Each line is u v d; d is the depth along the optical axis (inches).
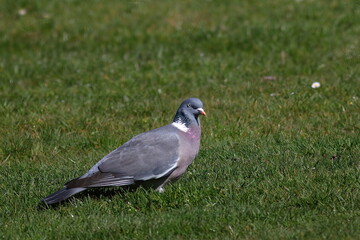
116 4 914.1
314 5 854.5
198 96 594.2
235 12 855.1
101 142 492.7
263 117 527.5
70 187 348.5
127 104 572.1
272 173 398.6
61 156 472.7
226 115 537.6
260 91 592.7
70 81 653.9
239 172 401.4
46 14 887.1
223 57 709.9
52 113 559.2
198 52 733.3
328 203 347.3
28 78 676.7
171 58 717.3
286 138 475.5
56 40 808.3
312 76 636.7
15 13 893.2
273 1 887.1
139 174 360.5
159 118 535.8
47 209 363.3
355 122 503.5
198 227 323.9
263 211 339.3
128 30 816.3
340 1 863.1
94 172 360.2
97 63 706.2
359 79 613.3
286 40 738.8
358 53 689.6
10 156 476.4
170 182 378.6
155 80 645.9
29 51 776.9
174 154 366.3
